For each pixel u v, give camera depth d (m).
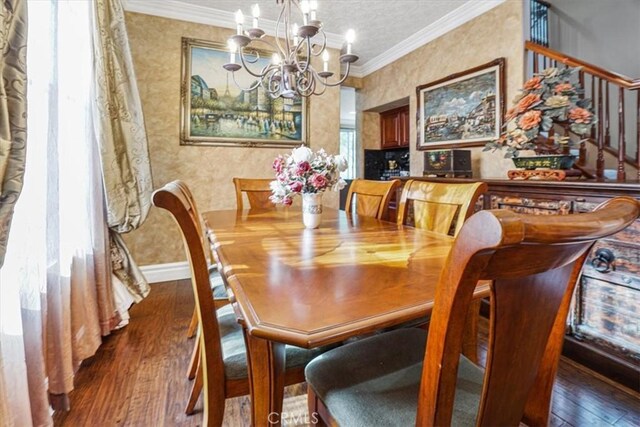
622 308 1.65
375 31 3.68
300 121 3.80
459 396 0.83
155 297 2.89
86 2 2.06
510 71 2.92
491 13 3.07
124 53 2.42
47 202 1.44
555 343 0.87
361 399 0.83
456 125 3.45
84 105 2.01
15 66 0.97
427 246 1.31
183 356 1.95
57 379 1.48
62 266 1.61
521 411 0.68
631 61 3.45
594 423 1.42
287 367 1.09
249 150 3.58
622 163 1.98
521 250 0.47
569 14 3.85
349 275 0.94
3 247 0.92
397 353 1.03
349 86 4.92
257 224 1.85
